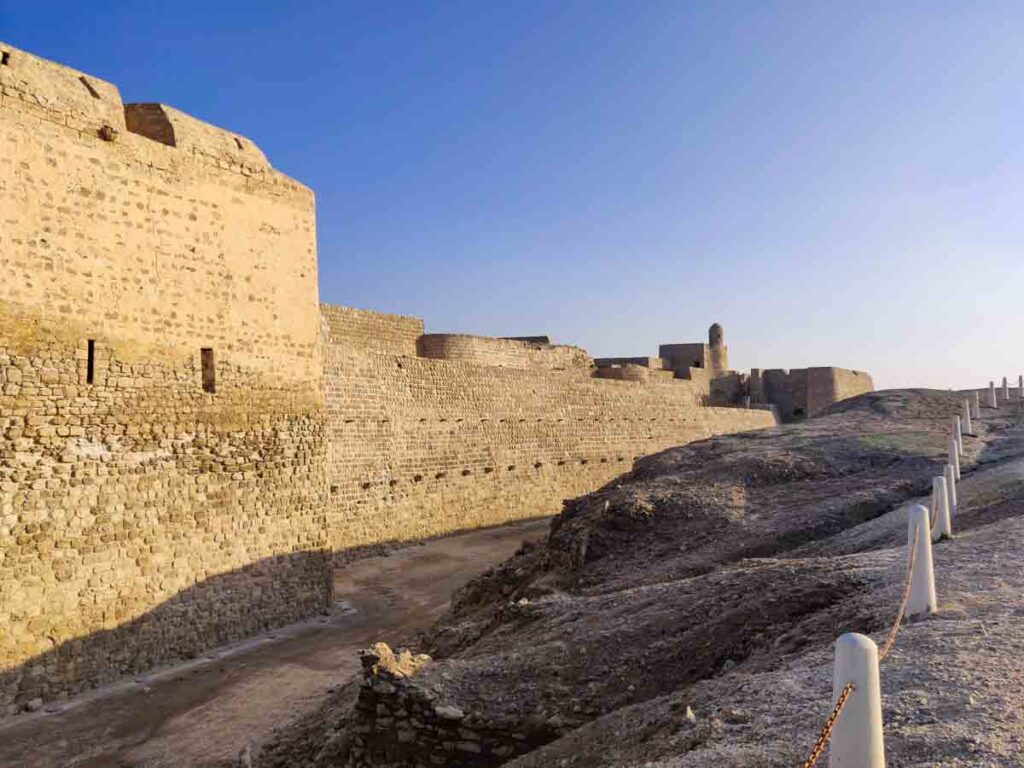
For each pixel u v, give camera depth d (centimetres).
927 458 1983
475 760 761
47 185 1251
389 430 2603
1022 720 475
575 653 849
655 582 1277
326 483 1769
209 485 1498
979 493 1401
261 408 1625
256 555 1587
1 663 1152
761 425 5375
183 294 1477
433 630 1459
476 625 1209
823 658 662
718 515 1616
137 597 1350
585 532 1580
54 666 1218
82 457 1278
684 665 804
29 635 1188
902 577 852
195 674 1348
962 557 912
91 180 1322
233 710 1194
